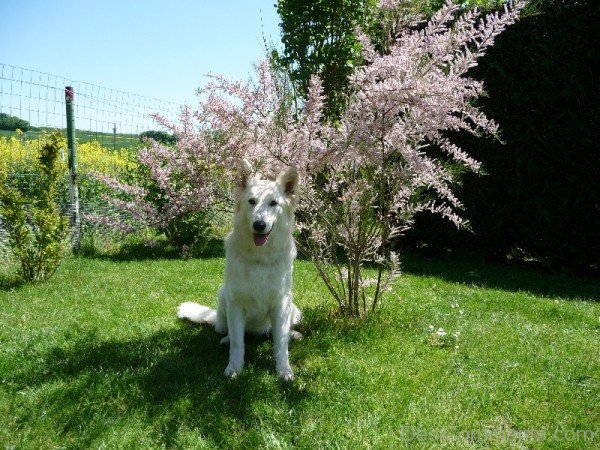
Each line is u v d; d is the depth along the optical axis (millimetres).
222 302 4484
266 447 2785
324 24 5723
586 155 8117
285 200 4043
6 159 9883
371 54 4406
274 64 5539
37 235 6492
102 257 8523
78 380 3490
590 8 7793
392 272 5145
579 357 4320
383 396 3467
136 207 8633
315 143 4539
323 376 3793
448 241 9883
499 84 8688
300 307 5684
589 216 8273
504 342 4652
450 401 3432
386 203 4945
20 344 4137
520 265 9508
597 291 7520
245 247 3945
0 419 3000
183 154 7398
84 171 10297
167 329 4766
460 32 4199
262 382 3574
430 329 4793
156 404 3232
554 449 2914
